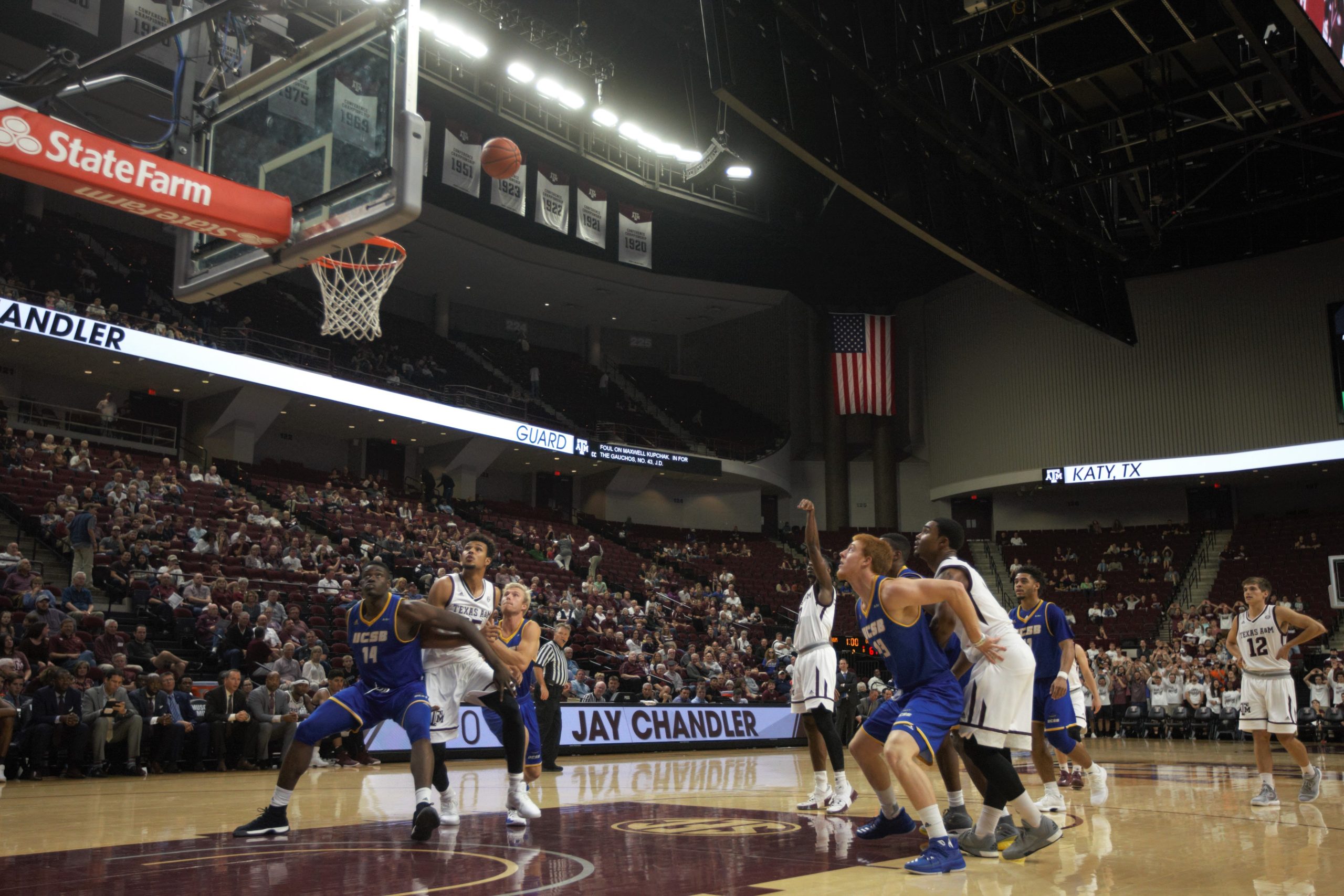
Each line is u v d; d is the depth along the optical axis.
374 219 6.39
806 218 29.94
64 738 9.36
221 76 7.75
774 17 12.96
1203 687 19.36
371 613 5.05
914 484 33.47
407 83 6.41
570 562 24.28
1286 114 17.36
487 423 25.31
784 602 28.27
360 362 24.84
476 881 3.80
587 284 30.81
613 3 24.17
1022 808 4.48
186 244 7.66
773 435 32.69
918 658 4.34
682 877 3.94
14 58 18.50
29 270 19.97
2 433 16.83
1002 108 16.19
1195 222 21.38
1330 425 25.61
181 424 22.70
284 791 5.05
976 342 32.03
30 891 3.54
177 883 3.73
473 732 12.38
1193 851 4.74
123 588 13.27
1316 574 25.42
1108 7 12.16
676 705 15.16
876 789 4.91
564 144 26.17
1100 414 29.06
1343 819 6.09
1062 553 30.69
